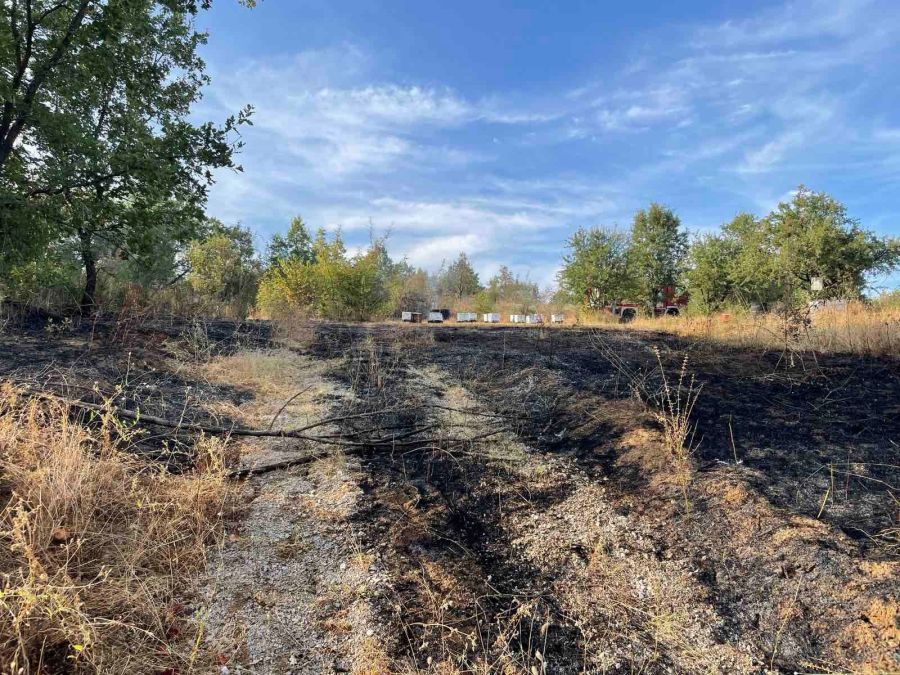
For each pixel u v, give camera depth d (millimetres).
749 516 2604
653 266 30953
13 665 1543
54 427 2764
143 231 7078
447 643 1959
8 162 6281
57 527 2141
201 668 1802
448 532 2705
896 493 2748
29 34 5965
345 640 1974
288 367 5547
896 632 1832
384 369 5652
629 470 3232
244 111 6836
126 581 2059
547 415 4305
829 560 2217
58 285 7062
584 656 1916
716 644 1936
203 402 4207
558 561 2461
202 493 2707
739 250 24516
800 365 5434
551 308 22078
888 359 5520
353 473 3293
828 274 18859
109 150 6410
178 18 7684
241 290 13508
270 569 2363
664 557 2426
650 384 4863
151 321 6836
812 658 1822
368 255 15727
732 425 3781
